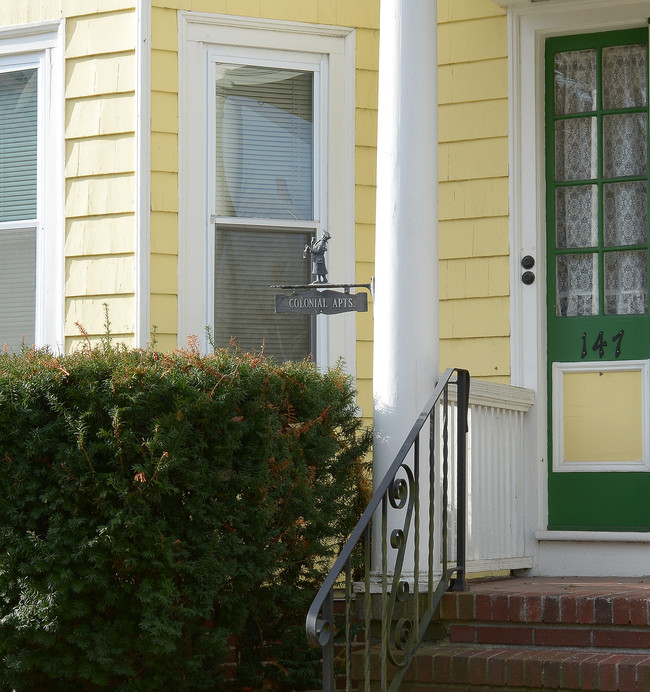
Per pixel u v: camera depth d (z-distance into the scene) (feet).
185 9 23.73
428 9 19.22
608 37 23.13
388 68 19.20
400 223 18.83
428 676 16.87
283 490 17.52
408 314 18.69
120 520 15.57
